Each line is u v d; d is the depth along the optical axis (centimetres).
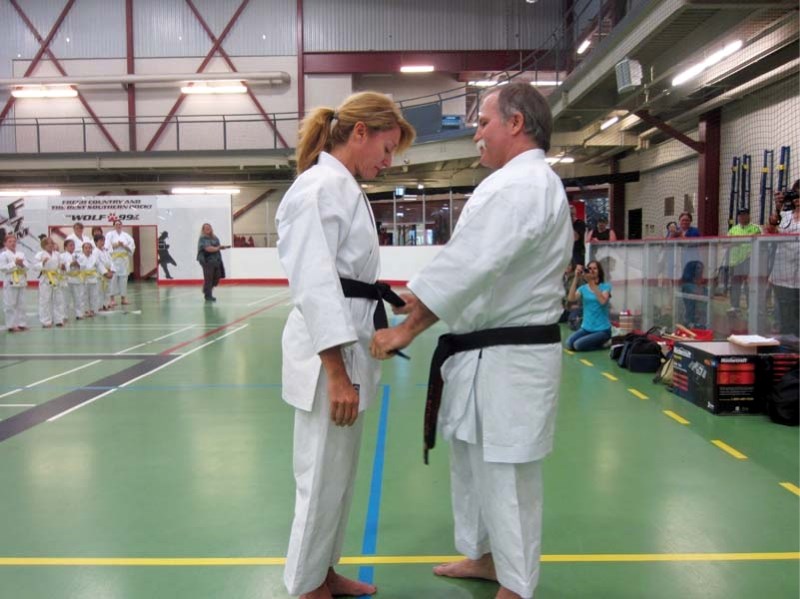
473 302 176
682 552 264
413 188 1775
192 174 2102
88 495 331
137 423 470
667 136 1437
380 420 473
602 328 767
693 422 459
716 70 971
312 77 2098
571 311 991
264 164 1888
